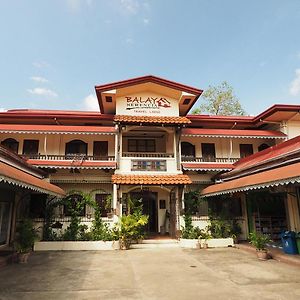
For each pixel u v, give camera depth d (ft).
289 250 40.14
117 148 58.75
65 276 30.30
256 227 54.44
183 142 68.95
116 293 24.18
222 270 32.89
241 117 73.26
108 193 61.87
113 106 67.31
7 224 47.01
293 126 66.33
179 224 55.52
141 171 58.34
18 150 64.28
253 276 29.91
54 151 64.85
